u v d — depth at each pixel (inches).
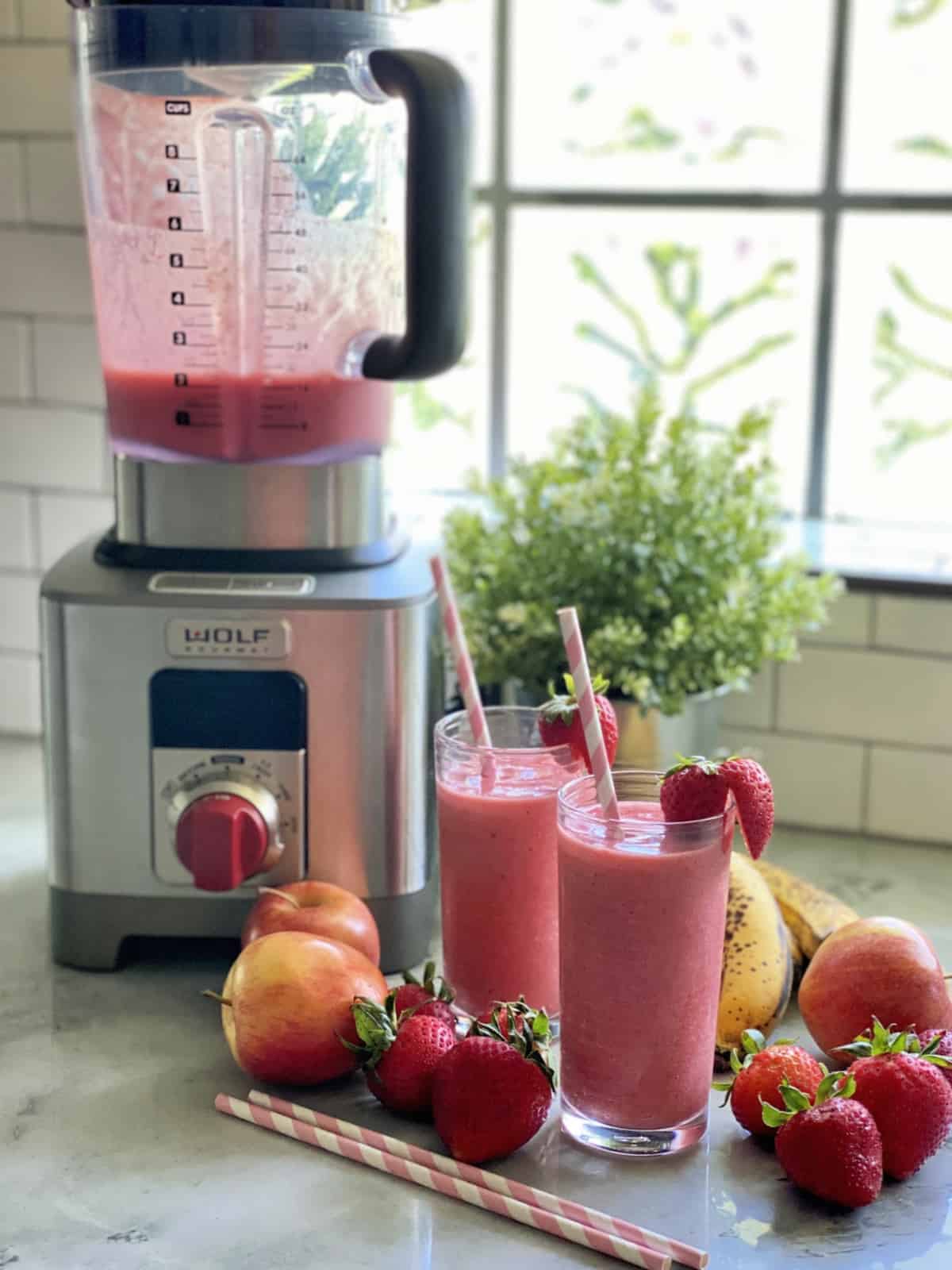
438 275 39.1
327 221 40.8
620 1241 31.6
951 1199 33.9
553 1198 32.9
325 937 39.7
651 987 34.4
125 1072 39.1
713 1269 31.2
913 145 59.4
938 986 37.8
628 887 34.0
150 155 39.9
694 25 60.7
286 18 39.0
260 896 42.1
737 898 40.5
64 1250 31.8
